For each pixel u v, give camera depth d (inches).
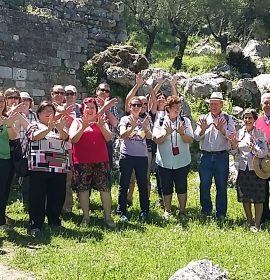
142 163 230.4
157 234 203.6
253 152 220.1
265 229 219.8
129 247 185.9
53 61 366.0
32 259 170.9
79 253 177.0
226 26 917.8
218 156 231.1
